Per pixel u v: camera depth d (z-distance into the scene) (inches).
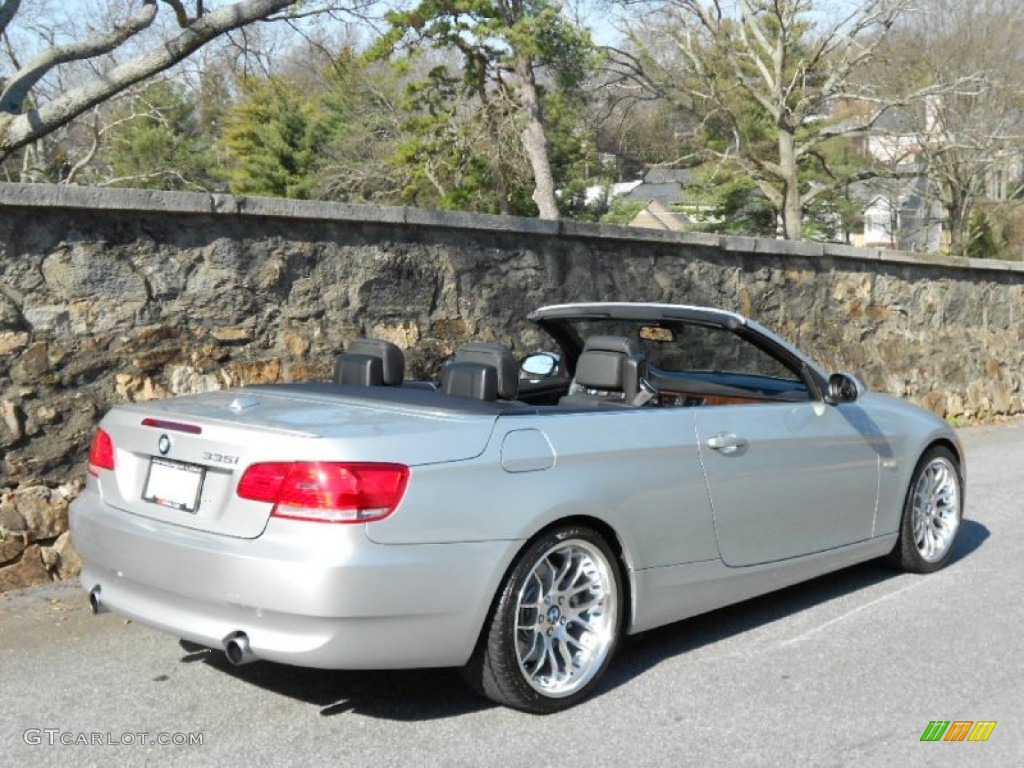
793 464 204.4
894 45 981.8
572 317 225.1
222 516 151.4
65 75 686.5
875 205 1492.4
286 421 156.0
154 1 443.8
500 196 938.7
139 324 249.0
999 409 549.0
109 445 170.7
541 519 158.7
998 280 548.4
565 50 841.5
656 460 177.9
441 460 151.8
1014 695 175.2
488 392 175.6
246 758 149.6
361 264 292.2
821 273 446.6
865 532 227.3
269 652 144.5
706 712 166.9
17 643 193.8
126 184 928.9
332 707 167.2
